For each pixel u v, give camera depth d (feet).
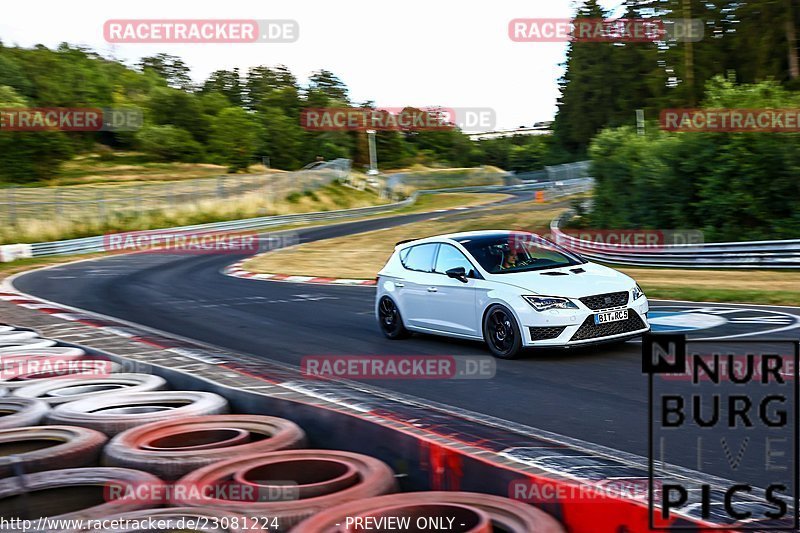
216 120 297.12
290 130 321.52
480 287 25.88
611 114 255.09
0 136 208.64
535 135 418.92
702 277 53.01
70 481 10.80
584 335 24.23
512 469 10.54
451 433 12.45
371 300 43.16
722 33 173.99
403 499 9.77
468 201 217.15
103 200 130.52
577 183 240.94
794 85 145.07
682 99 167.43
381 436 12.87
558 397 19.85
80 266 81.51
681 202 76.33
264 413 15.74
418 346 28.07
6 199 147.84
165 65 444.55
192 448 12.65
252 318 37.14
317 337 30.94
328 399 15.39
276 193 174.70
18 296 49.80
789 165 65.62
